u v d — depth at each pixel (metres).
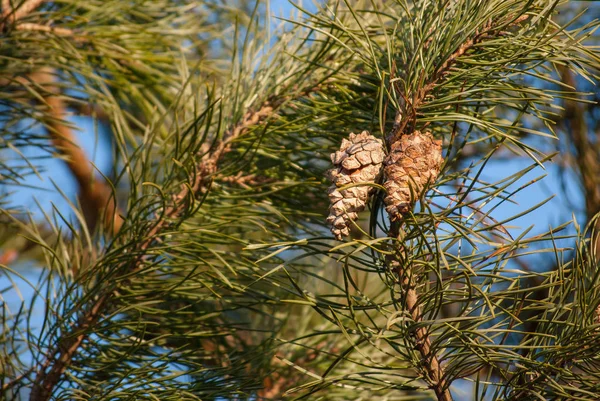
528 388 0.76
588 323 0.76
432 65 0.81
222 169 0.87
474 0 0.80
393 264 0.79
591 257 0.78
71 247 0.90
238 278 0.89
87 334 0.86
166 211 0.87
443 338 0.77
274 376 0.98
